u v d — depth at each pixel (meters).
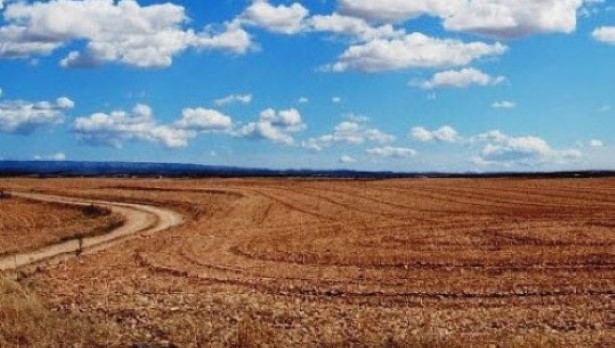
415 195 80.62
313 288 26.86
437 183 112.81
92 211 68.56
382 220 53.41
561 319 21.16
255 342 17.92
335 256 35.28
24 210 70.62
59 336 18.00
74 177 181.75
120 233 50.47
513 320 21.03
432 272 30.52
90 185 118.12
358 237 42.81
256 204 70.50
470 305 23.81
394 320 21.03
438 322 20.75
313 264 33.28
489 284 27.28
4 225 56.88
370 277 29.28
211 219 57.06
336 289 26.64
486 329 19.89
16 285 20.06
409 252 36.19
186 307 23.05
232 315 21.78
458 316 21.64
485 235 42.19
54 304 23.42
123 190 100.44
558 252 35.19
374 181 129.12
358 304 24.08
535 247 37.19
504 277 28.92
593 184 101.44
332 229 47.81
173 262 34.03
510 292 25.83
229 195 85.25
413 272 30.56
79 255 37.00
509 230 44.22
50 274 30.45
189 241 42.41
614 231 43.00
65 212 68.75
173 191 95.44
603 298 24.55
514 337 18.61
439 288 26.73
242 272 30.97
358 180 139.50
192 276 29.88
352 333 19.23
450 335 18.81
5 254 38.91
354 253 36.19
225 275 30.16
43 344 17.31
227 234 46.06
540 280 28.05
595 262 32.38
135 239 44.03
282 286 27.30
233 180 142.12
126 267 32.59
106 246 42.44
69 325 18.86
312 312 22.30
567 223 47.78
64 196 92.00
